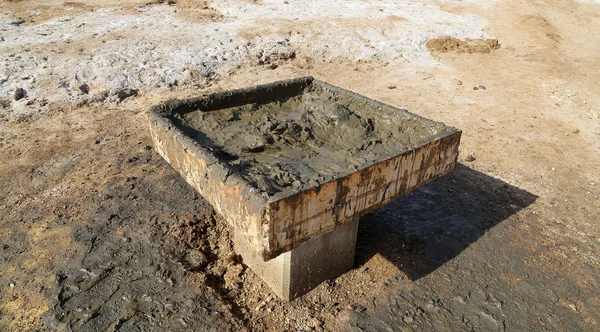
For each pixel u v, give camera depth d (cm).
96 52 708
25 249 339
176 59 732
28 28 798
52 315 280
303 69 810
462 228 396
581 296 325
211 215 395
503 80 822
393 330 289
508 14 1209
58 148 505
